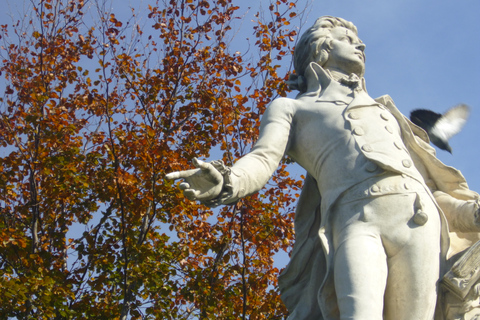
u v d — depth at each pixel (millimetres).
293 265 3740
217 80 11914
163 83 11742
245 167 3482
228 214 10969
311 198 3885
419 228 3379
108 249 10438
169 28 12273
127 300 9922
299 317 3570
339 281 3225
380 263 3262
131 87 11781
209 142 11555
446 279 3350
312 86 4191
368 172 3508
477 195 3875
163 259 10172
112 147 10641
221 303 10172
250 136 11359
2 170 11039
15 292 8789
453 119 4672
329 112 3838
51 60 12078
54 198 10820
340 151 3648
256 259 10328
